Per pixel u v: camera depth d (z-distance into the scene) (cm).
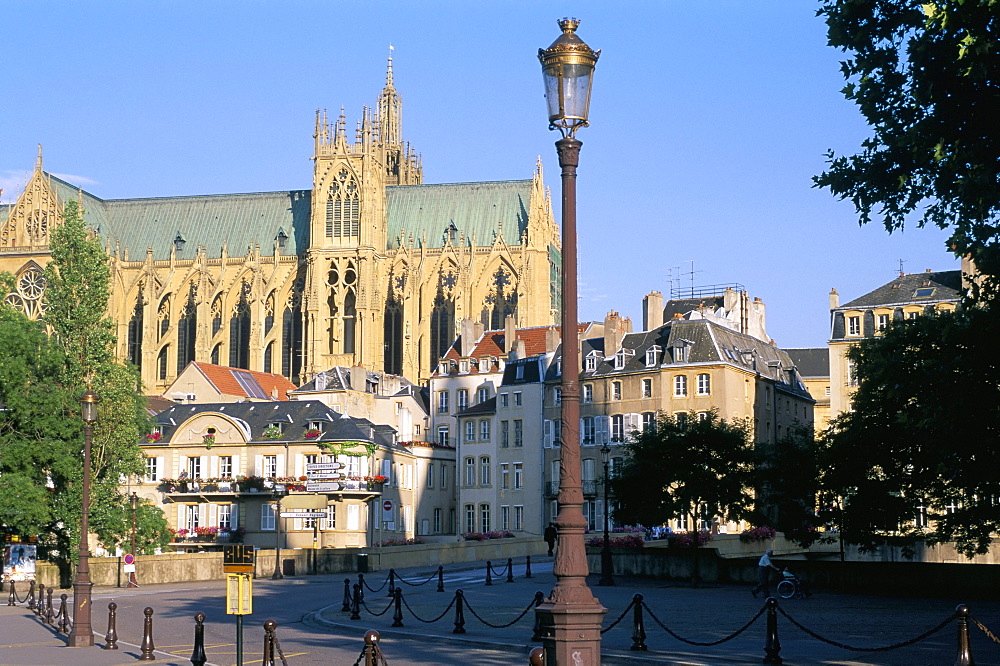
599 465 10675
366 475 9950
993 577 5453
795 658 3225
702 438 6969
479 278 15775
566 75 2225
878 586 5791
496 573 7406
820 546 9219
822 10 3491
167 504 10100
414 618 4609
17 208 16462
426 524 11412
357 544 9688
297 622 4766
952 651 3353
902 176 3353
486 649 3681
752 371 10644
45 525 7725
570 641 2136
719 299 14150
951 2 3048
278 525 8000
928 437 4109
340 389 12975
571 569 2162
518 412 11450
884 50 3362
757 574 6469
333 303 16025
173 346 16638
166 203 17912
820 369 16500
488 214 16750
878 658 3216
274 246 16988
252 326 16150
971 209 3259
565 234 2236
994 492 4081
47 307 8300
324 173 16012
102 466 7925
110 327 8312
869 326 10725
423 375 15675
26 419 7525
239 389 13788
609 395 10781
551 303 15825
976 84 3167
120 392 8081
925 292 10638
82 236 8331
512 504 11388
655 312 11688
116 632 4247
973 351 3575
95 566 7512
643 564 7106
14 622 5019
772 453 7062
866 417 5803
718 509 7006
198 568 7912
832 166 3506
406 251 16050
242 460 10138
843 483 5916
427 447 11544
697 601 5269
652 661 3225
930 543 5750
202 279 16375
